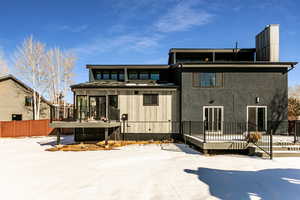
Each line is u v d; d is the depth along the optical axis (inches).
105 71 736.3
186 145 507.8
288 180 229.9
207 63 564.7
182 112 570.6
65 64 1284.4
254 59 722.2
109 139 571.5
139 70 733.9
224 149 406.9
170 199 181.9
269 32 606.9
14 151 441.1
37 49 1111.6
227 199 180.7
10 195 195.2
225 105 572.4
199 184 220.4
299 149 389.1
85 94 572.1
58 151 436.1
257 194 191.0
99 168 291.6
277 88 573.9
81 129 565.6
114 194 195.0
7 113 951.6
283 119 566.9
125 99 579.2
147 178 243.6
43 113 1096.8
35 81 1085.8
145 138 573.0
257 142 398.3
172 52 724.7
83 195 193.2
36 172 271.9
